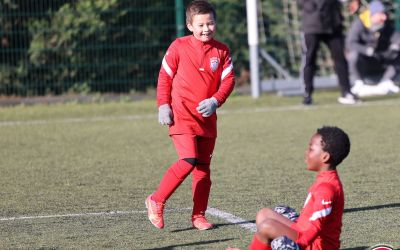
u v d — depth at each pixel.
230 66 18.59
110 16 50.62
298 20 54.53
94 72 50.94
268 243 14.16
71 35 50.38
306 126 36.25
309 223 13.73
